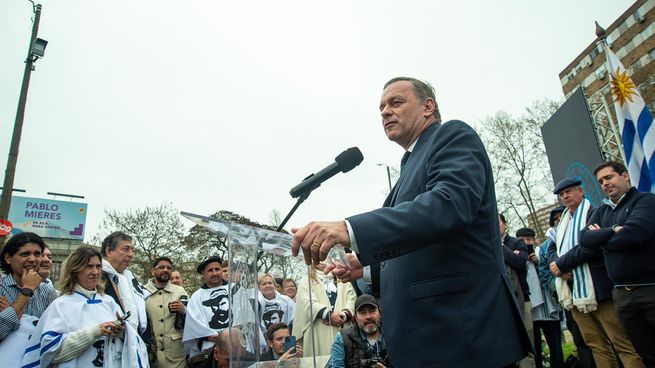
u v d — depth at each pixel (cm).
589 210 396
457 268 135
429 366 128
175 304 450
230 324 137
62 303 303
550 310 489
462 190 124
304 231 115
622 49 2919
